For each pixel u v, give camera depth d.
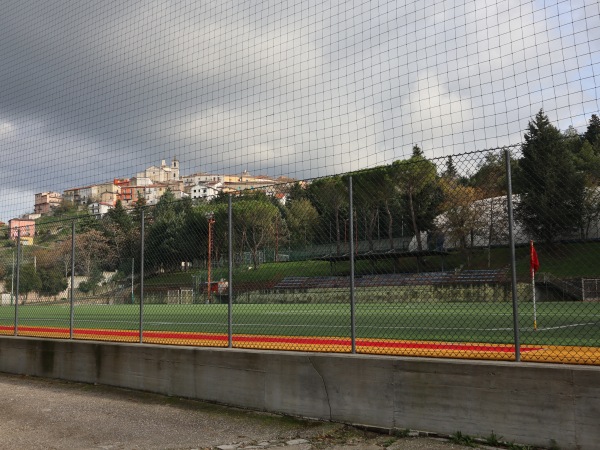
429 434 6.95
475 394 6.68
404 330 14.96
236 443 6.90
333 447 6.66
